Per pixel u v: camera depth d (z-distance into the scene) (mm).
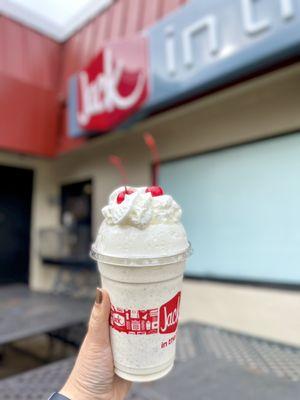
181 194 1106
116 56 989
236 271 938
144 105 915
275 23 649
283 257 841
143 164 1247
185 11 834
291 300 814
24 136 1304
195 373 568
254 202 913
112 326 269
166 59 871
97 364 270
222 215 985
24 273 1604
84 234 1489
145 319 254
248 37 695
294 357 647
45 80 1414
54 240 1562
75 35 1438
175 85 845
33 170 1651
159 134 1193
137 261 244
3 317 948
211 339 759
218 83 783
